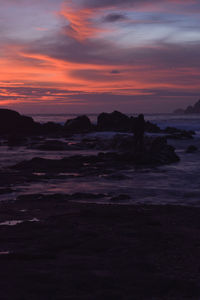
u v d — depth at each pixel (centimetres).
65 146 4244
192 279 559
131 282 527
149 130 6438
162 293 500
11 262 599
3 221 1004
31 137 5938
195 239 828
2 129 6938
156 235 843
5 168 2512
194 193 1606
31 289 473
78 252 687
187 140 5325
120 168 2567
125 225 939
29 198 1465
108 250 712
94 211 1080
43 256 636
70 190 1706
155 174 2269
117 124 7388
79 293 476
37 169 2436
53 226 909
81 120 7575
